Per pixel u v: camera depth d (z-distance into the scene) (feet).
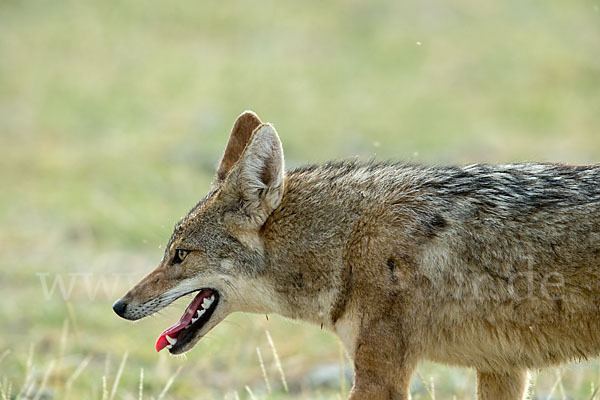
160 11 123.34
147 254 55.36
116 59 109.60
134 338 42.55
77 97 97.09
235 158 29.30
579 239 23.94
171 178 71.26
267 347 41.32
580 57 108.78
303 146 84.12
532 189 24.89
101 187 69.31
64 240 57.52
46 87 99.76
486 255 24.48
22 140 83.25
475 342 24.93
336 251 25.85
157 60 109.40
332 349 41.57
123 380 36.96
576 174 25.05
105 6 124.26
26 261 53.16
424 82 103.60
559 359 24.77
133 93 98.78
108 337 42.70
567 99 97.86
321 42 116.16
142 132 86.58
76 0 125.90
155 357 40.40
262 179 26.53
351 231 25.72
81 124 89.30
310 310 26.73
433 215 25.00
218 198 27.09
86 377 36.86
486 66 106.93
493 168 25.96
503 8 125.08
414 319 24.72
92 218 60.80
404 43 114.42
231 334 42.32
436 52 111.86
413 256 24.70
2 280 50.37
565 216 24.22
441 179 25.71
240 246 26.99
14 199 66.13
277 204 26.45
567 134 88.48
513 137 87.15
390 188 25.89
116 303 27.71
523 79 103.24
